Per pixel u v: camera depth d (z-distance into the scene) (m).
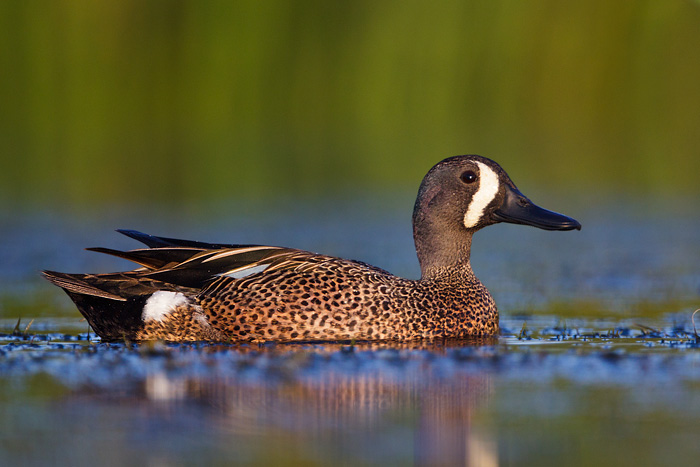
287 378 7.32
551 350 8.58
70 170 22.33
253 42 23.72
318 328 9.10
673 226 19.19
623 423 6.21
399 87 24.75
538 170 25.52
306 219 19.95
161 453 5.62
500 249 17.31
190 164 23.45
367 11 24.62
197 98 23.39
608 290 12.83
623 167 25.86
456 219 9.99
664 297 12.20
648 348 8.68
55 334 9.73
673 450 5.70
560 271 14.57
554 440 5.89
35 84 21.94
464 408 6.55
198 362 7.89
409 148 24.89
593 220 20.06
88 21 22.36
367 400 6.75
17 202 21.25
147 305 9.17
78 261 15.14
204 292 9.20
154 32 22.98
